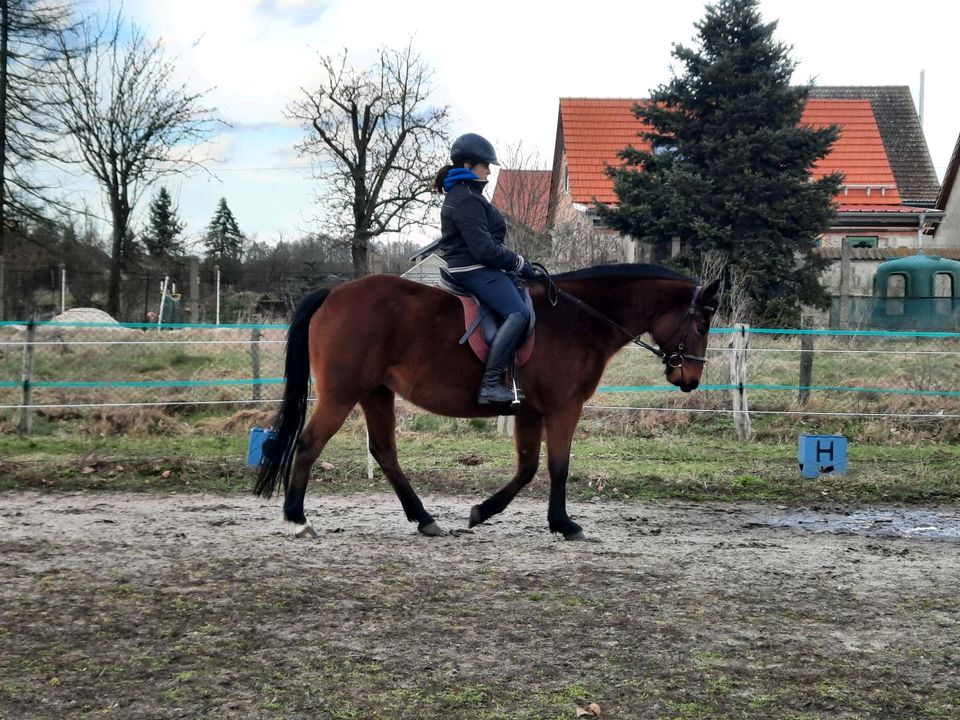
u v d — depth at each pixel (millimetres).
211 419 12422
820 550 6660
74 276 28469
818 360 15227
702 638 4637
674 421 12398
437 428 12211
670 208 21359
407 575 5660
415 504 6871
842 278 21797
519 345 6309
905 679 4152
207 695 3846
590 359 6594
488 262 6207
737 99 21375
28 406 11523
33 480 8852
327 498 8375
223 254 35031
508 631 4676
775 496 8750
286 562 5938
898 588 5637
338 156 37031
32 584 5371
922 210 32312
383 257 29062
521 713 3723
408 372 6262
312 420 6312
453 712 3721
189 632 4586
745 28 21938
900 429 12094
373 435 6840
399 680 4031
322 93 36125
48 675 4031
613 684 4031
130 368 14789
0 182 29438
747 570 5996
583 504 8305
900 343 16031
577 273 6801
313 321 6371
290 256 36625
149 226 33031
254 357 13289
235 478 9117
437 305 6262
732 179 21141
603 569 5906
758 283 20812
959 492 8883
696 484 9000
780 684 4070
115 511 7703
